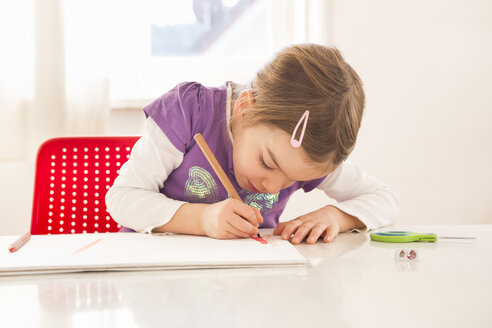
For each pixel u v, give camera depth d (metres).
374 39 1.69
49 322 0.34
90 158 1.10
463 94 1.72
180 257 0.55
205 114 0.95
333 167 0.79
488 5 1.71
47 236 0.74
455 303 0.38
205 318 0.34
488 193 1.74
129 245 0.65
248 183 0.87
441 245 0.68
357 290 0.42
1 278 0.49
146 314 0.36
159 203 0.83
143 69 1.74
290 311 0.36
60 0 1.56
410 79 1.71
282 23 1.79
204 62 1.81
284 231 0.75
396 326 0.33
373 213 0.92
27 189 1.62
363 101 0.83
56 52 1.56
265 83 0.80
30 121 1.58
